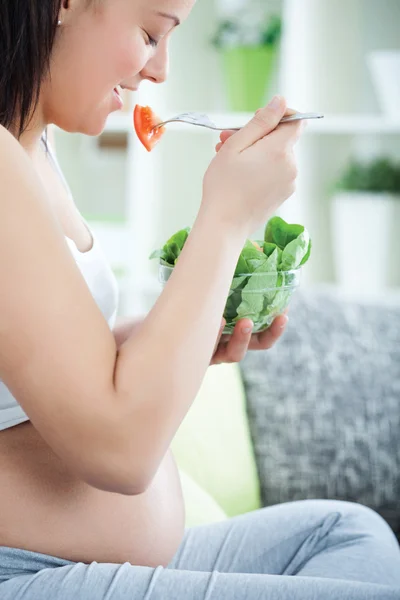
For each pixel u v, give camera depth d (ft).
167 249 3.92
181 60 9.87
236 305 3.76
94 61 3.26
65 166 10.33
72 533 3.48
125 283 9.41
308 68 9.46
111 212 10.41
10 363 2.91
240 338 3.84
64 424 2.94
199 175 10.06
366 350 6.38
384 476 6.07
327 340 6.44
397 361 6.33
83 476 3.07
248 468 6.06
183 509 4.14
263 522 4.47
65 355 2.89
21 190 2.91
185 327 3.03
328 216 9.96
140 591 3.16
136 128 3.81
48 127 4.58
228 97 9.43
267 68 9.23
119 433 2.95
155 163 9.84
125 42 3.23
